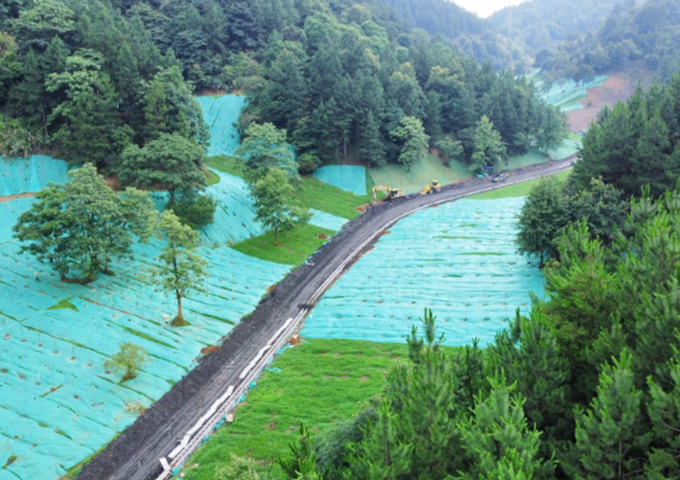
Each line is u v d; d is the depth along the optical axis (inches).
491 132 4033.0
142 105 2751.0
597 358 850.8
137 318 1694.1
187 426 1310.3
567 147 5078.7
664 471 699.4
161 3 4539.9
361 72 3634.4
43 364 1412.4
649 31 7568.9
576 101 7209.6
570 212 1942.7
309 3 5147.6
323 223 2891.2
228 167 3206.2
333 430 943.7
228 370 1571.1
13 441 1162.0
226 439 1227.9
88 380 1380.4
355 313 1881.2
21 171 2321.6
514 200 3316.9
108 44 2768.2
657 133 2041.1
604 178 2134.6
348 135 3622.0
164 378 1457.9
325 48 3922.2
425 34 6466.5
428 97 4101.9
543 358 855.1
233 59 4165.8
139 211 1911.9
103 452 1182.9
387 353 1599.4
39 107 2534.5
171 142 2349.9
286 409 1326.3
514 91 4525.1
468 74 4490.7
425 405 775.1
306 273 2317.9
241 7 4367.6
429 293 1998.0
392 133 3629.4
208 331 1731.1
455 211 3120.1
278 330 1829.5
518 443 689.6
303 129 3417.8
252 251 2395.4
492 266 2208.4
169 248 1674.5
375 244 2645.2
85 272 1724.9
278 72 3619.6
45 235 1706.4
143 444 1238.3
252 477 858.8
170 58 3191.4
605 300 949.2
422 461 756.6
